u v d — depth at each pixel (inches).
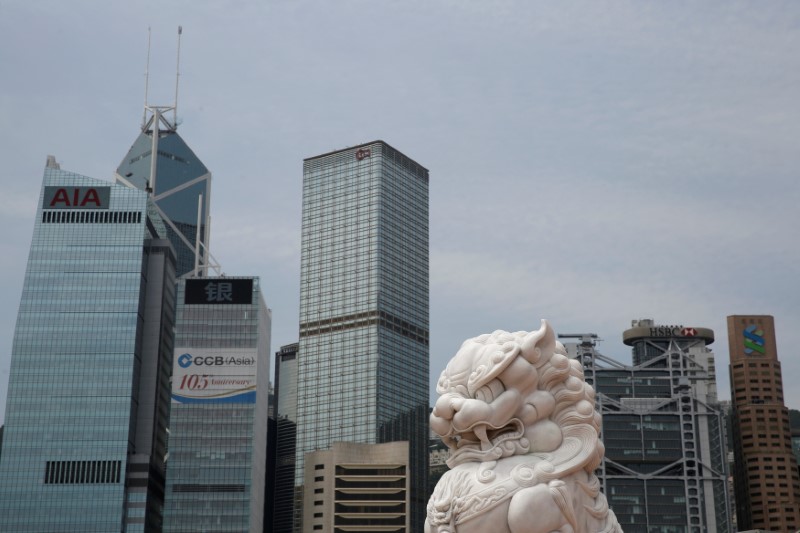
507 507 665.6
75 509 7190.0
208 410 7849.4
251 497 7711.6
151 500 7657.5
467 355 711.7
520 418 693.3
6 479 7244.1
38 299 7721.5
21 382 7485.2
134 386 7623.0
